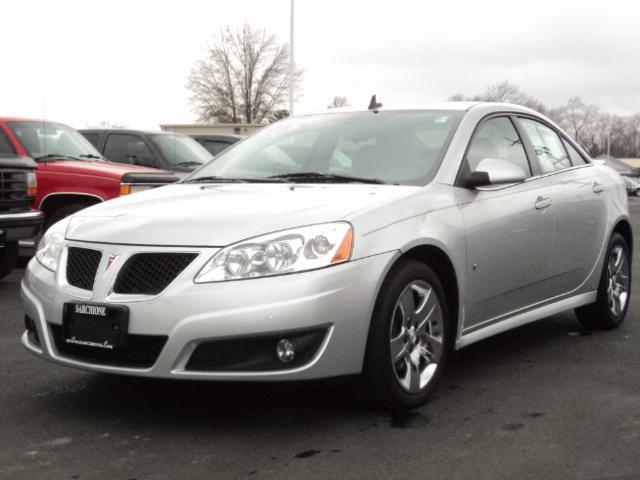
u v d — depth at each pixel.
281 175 4.80
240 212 3.90
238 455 3.45
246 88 61.94
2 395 4.35
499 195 4.79
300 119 5.47
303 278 3.60
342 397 4.26
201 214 3.93
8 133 9.52
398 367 3.99
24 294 4.16
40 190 9.37
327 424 3.84
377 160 4.69
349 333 3.70
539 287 5.17
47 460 3.40
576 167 5.84
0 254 8.14
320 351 3.64
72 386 4.52
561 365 5.00
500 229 4.67
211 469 3.29
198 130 35.88
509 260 4.77
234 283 3.58
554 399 4.26
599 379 4.67
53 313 3.91
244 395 4.31
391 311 3.88
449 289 4.40
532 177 5.21
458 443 3.58
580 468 3.29
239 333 3.54
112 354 3.76
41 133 9.84
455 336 4.43
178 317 3.58
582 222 5.57
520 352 5.35
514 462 3.36
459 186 4.53
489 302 4.67
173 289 3.62
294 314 3.55
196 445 3.57
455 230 4.32
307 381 3.66
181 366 3.60
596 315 5.95
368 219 3.88
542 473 3.24
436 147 4.68
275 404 4.15
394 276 3.92
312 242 3.68
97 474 3.25
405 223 4.03
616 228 6.22
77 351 3.87
